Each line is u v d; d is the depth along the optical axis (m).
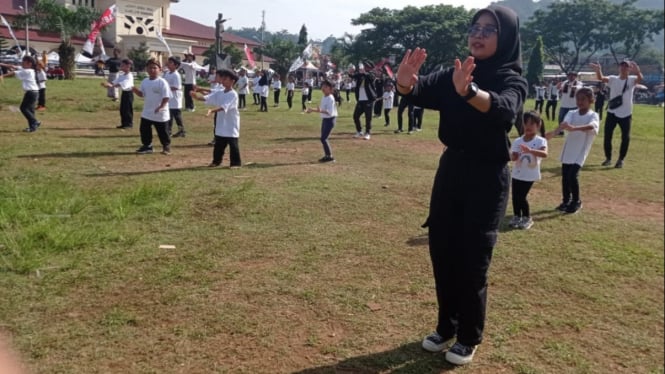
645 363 3.35
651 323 3.87
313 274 4.40
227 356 3.17
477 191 3.07
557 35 33.00
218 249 4.84
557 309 4.02
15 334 3.28
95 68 41.28
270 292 4.02
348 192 7.19
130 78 12.50
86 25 42.44
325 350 3.29
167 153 9.52
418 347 3.38
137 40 52.03
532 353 3.40
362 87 12.58
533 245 5.42
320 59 55.09
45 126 12.39
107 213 5.66
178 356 3.14
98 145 10.05
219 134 8.44
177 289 3.99
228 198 6.45
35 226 4.86
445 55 51.47
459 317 3.24
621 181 8.96
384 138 13.15
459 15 51.47
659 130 15.00
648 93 21.95
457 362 3.20
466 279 3.14
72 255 4.51
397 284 4.28
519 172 5.89
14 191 6.07
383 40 52.72
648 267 4.93
